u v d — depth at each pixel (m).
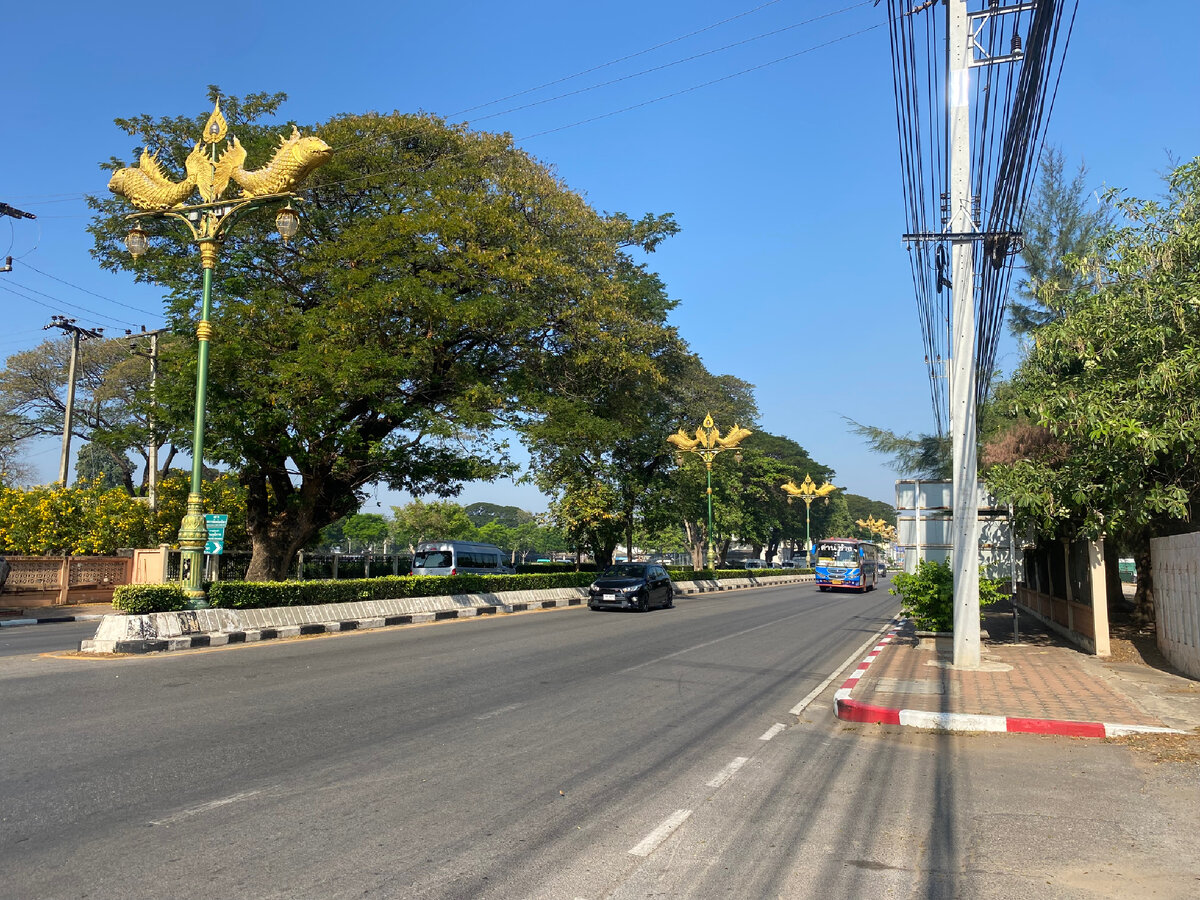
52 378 40.16
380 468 21.53
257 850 4.52
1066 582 15.59
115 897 3.88
